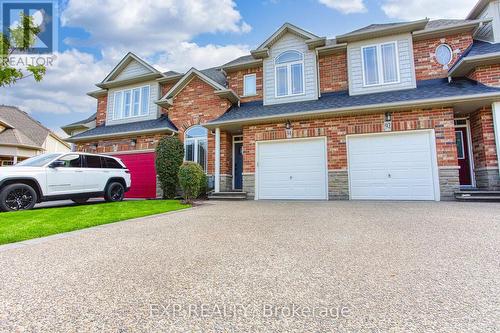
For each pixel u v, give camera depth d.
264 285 2.18
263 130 10.34
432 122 8.40
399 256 2.85
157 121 13.38
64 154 8.13
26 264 2.78
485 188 8.35
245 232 4.12
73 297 2.01
